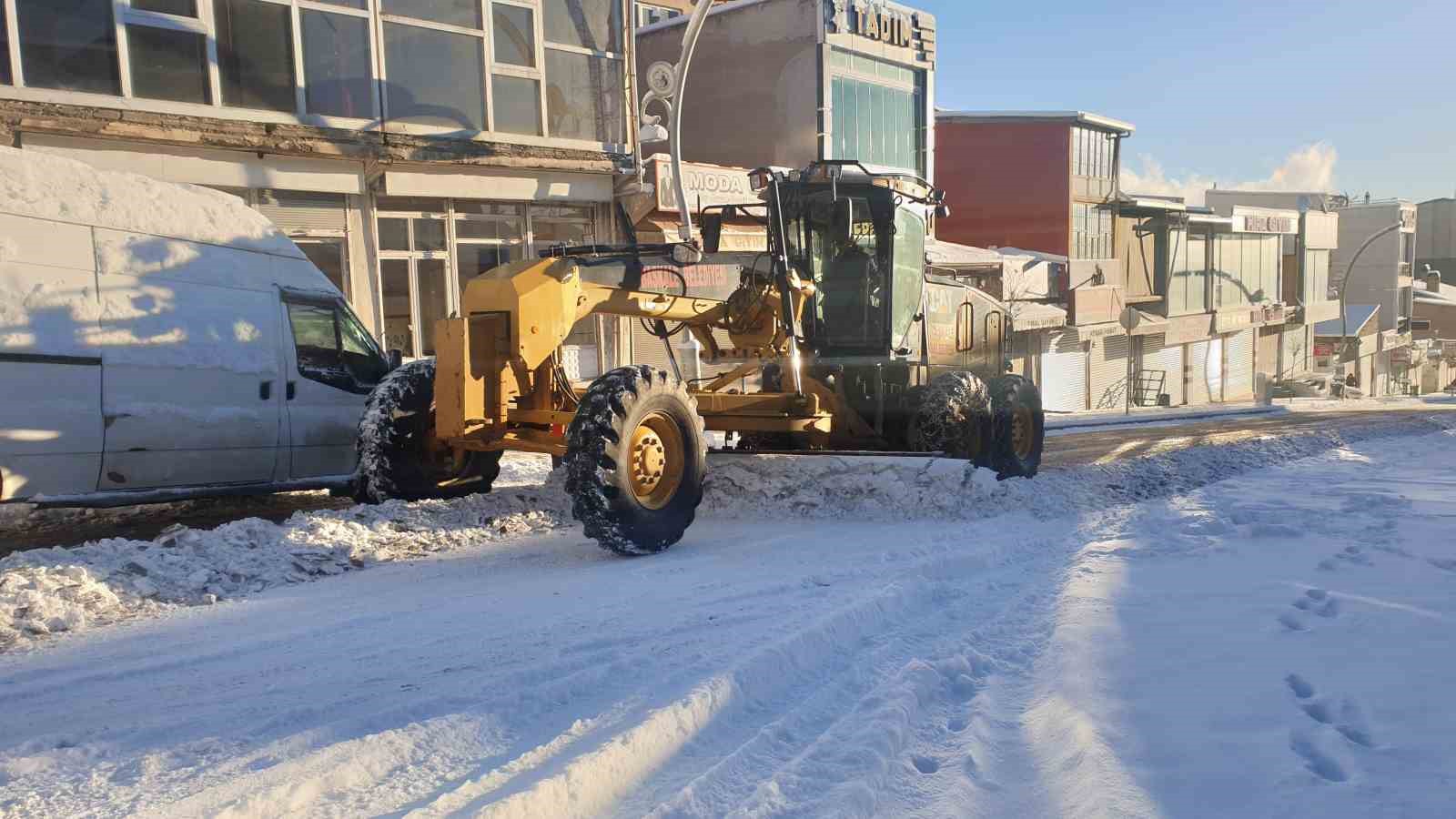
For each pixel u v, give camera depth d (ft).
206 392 25.77
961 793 9.46
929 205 30.17
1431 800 8.39
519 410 22.93
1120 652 13.12
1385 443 47.78
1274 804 8.56
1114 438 52.60
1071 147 114.52
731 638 14.48
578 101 56.70
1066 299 109.19
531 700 11.96
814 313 29.17
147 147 41.88
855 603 16.12
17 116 38.24
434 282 52.24
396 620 16.37
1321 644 12.98
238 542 20.35
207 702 12.50
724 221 29.19
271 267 27.86
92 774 10.07
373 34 47.96
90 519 27.66
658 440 22.20
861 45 80.43
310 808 9.14
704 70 82.02
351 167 48.06
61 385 23.07
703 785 9.57
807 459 27.48
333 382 28.96
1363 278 208.23
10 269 22.53
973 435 29.50
